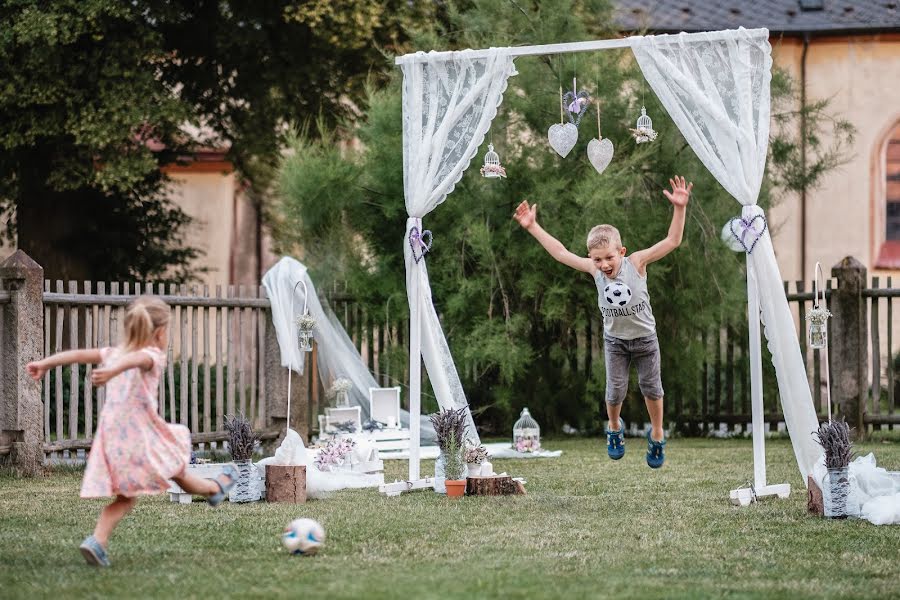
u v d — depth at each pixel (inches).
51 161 639.8
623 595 170.6
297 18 615.5
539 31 514.9
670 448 456.1
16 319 369.7
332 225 514.9
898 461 386.6
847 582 183.3
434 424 305.4
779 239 805.9
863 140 804.0
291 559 202.4
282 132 714.2
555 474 355.6
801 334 521.0
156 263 723.4
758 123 289.9
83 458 406.9
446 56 314.0
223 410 460.4
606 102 507.5
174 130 655.8
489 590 172.7
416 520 251.6
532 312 520.1
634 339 281.1
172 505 280.2
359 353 517.3
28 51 584.7
